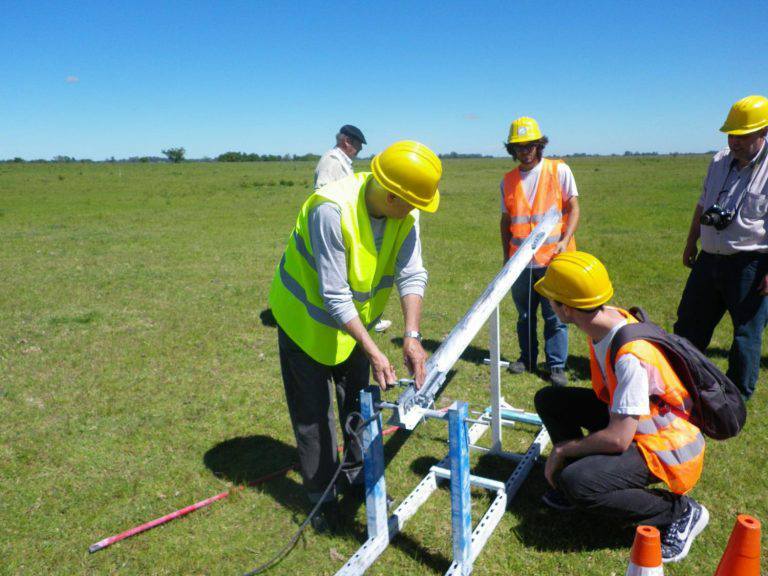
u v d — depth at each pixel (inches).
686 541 113.2
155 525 127.6
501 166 2876.5
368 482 112.6
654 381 103.8
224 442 164.2
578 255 109.7
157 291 335.0
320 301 112.0
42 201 959.0
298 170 2581.2
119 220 693.3
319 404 119.0
